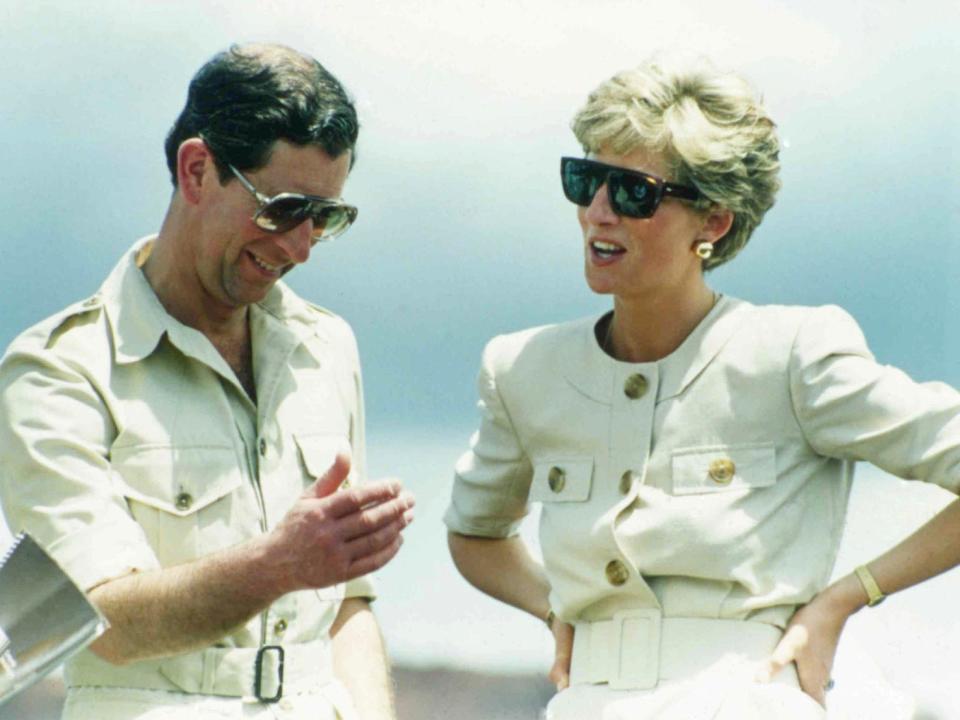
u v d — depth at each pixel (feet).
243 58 33.12
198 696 32.83
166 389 33.68
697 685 33.35
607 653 34.42
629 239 33.81
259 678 33.24
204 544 33.24
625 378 35.04
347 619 36.60
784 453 34.12
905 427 33.09
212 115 32.96
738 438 34.14
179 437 33.37
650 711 33.45
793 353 33.96
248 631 33.32
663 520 33.91
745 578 33.47
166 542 33.06
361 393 37.29
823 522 34.37
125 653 31.68
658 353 35.14
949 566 33.71
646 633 34.06
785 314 34.53
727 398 34.24
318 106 32.83
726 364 34.35
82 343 33.40
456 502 37.86
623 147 33.68
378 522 30.83
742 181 33.91
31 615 25.67
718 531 33.58
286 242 32.94
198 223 33.40
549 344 36.14
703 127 33.40
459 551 38.40
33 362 33.12
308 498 31.22
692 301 34.94
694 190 33.78
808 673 33.19
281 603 33.68
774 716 32.58
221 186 32.96
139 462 33.01
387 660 36.73
